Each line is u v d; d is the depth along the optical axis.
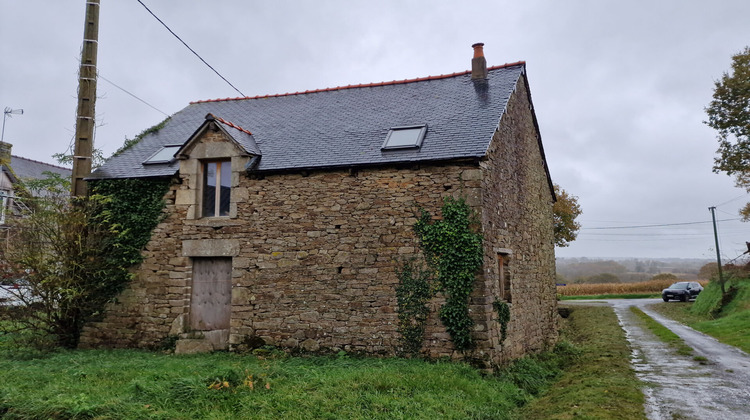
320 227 10.55
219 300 11.16
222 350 10.87
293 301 10.52
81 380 7.90
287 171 10.80
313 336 10.32
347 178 10.53
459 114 11.36
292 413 6.37
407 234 10.05
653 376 9.66
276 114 13.62
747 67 21.58
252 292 10.77
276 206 10.87
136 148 13.20
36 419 6.23
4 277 10.58
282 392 7.16
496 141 11.05
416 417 6.38
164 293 11.27
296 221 10.70
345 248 10.36
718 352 12.62
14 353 10.31
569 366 11.68
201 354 10.49
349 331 10.15
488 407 7.25
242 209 11.05
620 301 34.97
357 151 10.82
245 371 8.04
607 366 10.80
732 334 15.45
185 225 11.29
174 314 11.12
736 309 20.94
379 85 14.03
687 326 18.94
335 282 10.34
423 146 10.41
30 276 10.57
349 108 13.05
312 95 14.39
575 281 64.62
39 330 11.78
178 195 11.44
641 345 14.23
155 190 11.57
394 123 11.66
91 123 12.09
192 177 11.41
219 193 11.52
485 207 10.06
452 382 7.93
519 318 11.77
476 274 9.68
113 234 11.60
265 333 10.60
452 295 9.65
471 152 9.79
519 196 12.73
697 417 6.84
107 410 6.34
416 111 12.01
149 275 11.39
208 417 6.22
